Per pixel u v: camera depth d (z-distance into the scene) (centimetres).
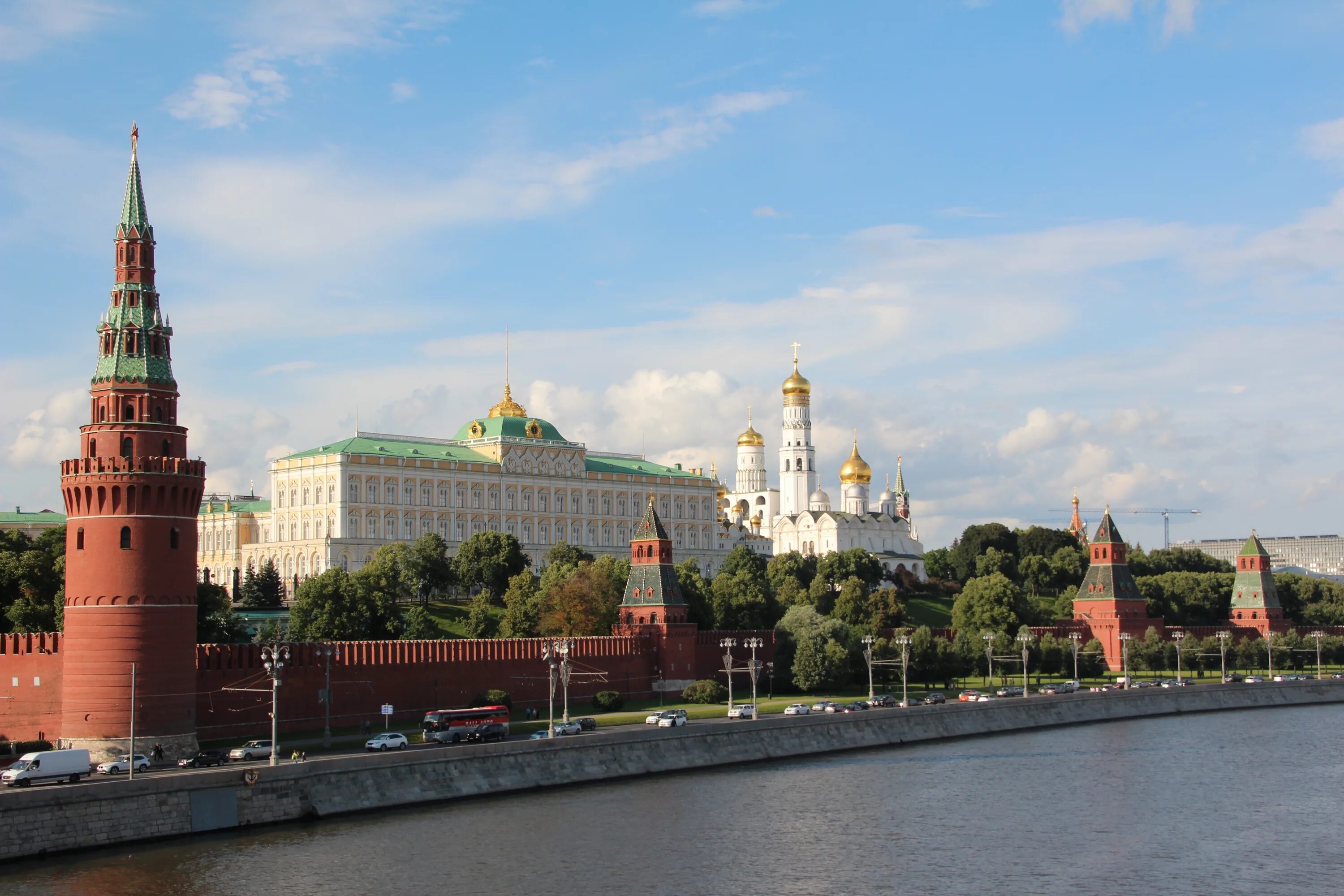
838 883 11644
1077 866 12281
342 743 15712
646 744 16512
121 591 14275
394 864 11844
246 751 14475
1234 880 11862
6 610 18150
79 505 14425
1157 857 12594
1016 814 14325
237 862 11681
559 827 13325
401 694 17950
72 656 14325
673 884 11525
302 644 16862
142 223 15288
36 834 11531
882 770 16950
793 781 16038
